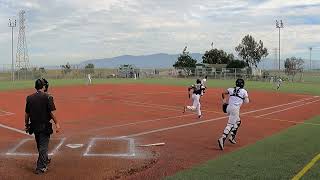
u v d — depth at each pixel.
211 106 26.78
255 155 11.36
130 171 9.90
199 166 10.20
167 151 12.31
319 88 50.41
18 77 76.69
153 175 9.46
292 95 38.12
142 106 26.55
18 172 9.72
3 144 13.03
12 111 23.08
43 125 9.52
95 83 58.62
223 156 11.38
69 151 12.13
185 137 14.85
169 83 59.28
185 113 22.64
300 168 9.78
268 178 8.95
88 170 9.96
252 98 34.12
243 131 16.42
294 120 20.33
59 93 38.00
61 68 95.25
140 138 14.56
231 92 13.02
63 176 9.42
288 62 109.06
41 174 9.56
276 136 14.86
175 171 9.81
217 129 16.86
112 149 12.49
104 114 22.03
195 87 20.69
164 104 27.97
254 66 110.38
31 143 13.20
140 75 87.75
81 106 26.36
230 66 93.12
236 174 9.31
